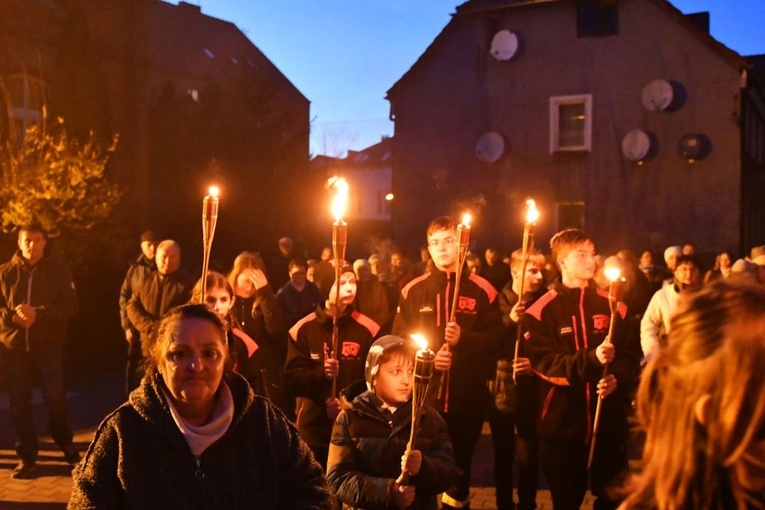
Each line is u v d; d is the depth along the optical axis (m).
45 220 13.10
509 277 13.60
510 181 25.78
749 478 1.62
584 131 24.97
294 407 6.00
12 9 18.09
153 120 21.97
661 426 1.70
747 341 1.59
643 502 1.73
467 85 26.25
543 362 5.02
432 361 3.39
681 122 23.83
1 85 15.13
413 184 26.94
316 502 2.79
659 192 24.11
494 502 6.62
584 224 24.92
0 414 9.59
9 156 13.66
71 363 12.99
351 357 5.32
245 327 5.86
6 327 7.09
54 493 6.66
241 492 2.68
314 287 9.86
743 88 23.28
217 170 21.19
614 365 4.91
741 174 23.41
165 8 35.97
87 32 19.05
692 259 6.54
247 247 21.53
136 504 2.58
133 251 16.17
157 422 2.63
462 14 26.08
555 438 4.96
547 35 25.23
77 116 18.38
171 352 2.70
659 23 23.98
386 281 11.76
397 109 27.14
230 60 35.44
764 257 7.91
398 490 3.62
